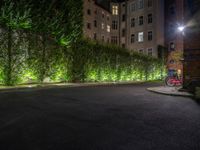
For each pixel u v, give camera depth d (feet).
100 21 171.12
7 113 21.42
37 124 17.71
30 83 57.98
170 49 143.02
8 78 50.31
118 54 94.94
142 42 156.25
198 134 15.89
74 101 31.22
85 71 75.82
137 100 34.83
